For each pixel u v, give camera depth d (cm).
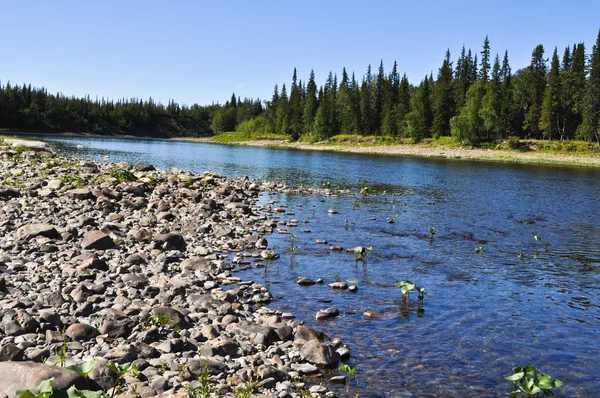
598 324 978
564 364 795
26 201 1870
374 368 761
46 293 959
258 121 17838
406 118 11931
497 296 1139
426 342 866
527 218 2286
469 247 1647
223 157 6869
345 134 13988
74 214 1744
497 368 773
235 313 960
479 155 9306
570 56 12156
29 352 688
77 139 11756
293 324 913
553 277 1316
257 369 718
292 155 8238
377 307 1042
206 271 1242
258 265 1348
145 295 1027
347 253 1516
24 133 14112
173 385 645
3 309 831
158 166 4638
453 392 693
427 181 4075
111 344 762
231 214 2044
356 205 2548
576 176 5091
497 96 10862
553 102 10056
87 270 1141
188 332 848
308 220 2058
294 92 16688
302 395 659
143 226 1695
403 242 1691
